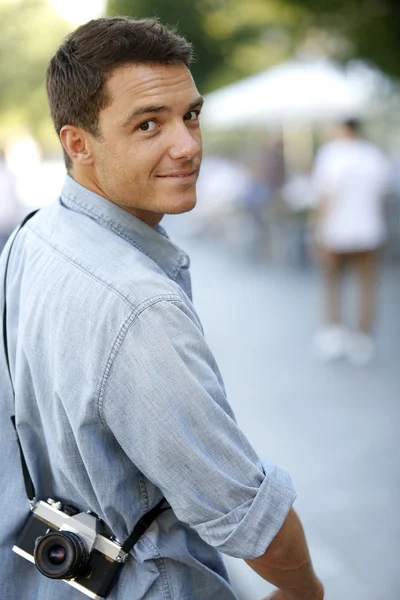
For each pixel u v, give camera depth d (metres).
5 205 10.31
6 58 28.56
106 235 1.66
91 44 1.60
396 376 7.14
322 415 6.13
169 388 1.49
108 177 1.66
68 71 1.63
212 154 25.53
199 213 18.27
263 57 21.08
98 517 1.63
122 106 1.60
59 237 1.69
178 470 1.50
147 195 1.65
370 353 7.79
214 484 1.50
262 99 13.32
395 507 4.46
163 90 1.60
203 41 20.16
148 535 1.61
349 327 8.91
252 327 9.48
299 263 13.25
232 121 13.68
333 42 13.88
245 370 7.64
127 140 1.62
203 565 1.67
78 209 1.73
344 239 7.88
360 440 5.53
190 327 1.54
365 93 14.12
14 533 1.68
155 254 1.75
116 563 1.59
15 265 1.79
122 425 1.51
